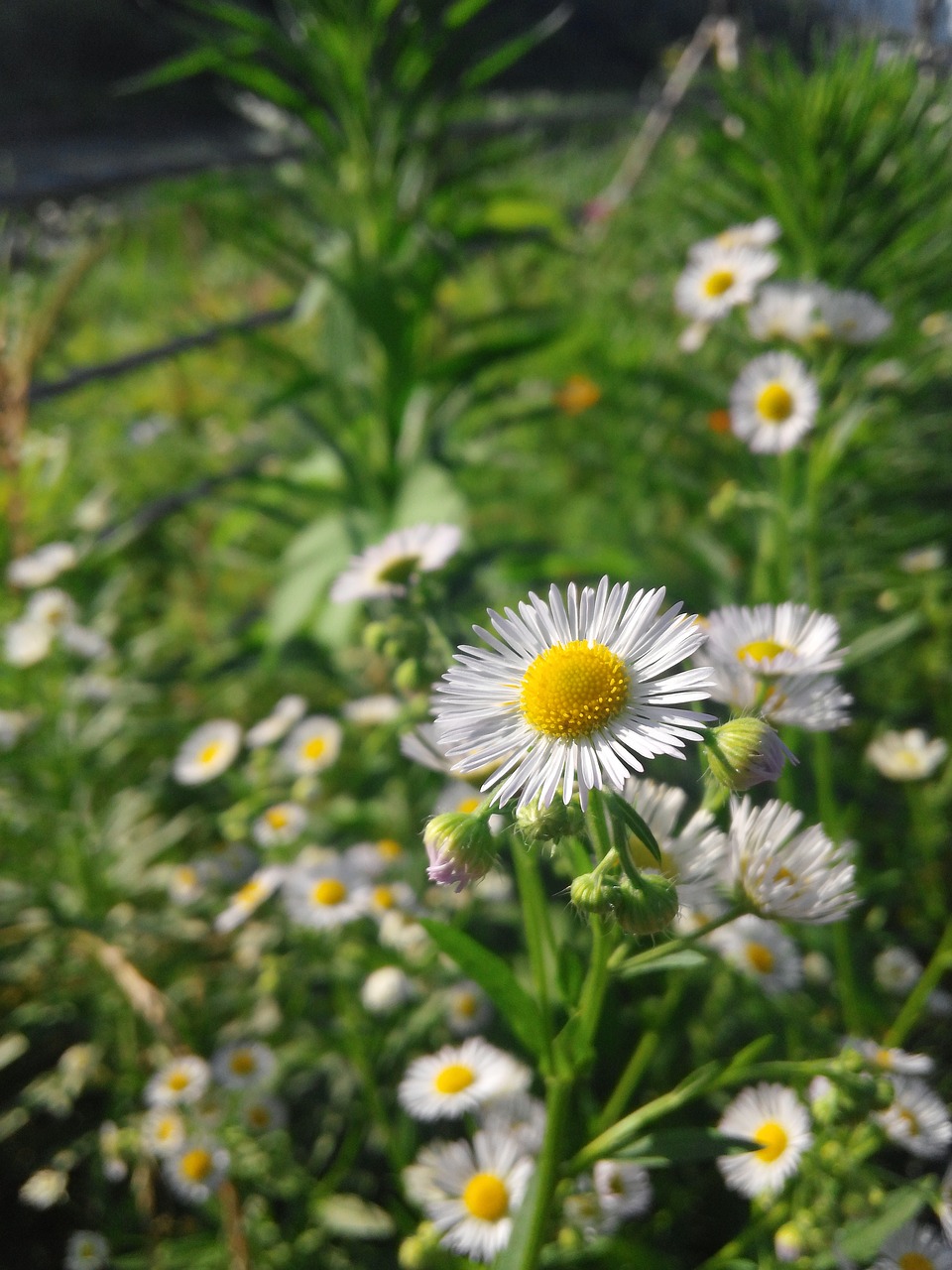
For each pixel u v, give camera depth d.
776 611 0.10
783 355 0.18
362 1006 0.18
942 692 0.23
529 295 0.42
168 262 0.55
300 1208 0.16
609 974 0.10
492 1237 0.12
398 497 0.27
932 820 0.20
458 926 0.17
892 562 0.24
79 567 0.25
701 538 0.23
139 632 0.30
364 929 0.18
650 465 0.27
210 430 0.40
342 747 0.25
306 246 0.29
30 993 0.21
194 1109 0.16
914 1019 0.15
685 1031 0.17
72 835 0.21
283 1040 0.19
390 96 0.26
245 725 0.27
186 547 0.33
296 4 0.25
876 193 0.23
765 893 0.09
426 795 0.22
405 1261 0.13
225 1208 0.15
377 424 0.28
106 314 0.53
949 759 0.21
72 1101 0.20
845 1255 0.11
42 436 0.31
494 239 0.29
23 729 0.21
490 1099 0.13
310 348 0.44
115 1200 0.18
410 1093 0.13
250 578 0.34
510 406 0.32
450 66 0.26
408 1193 0.15
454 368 0.28
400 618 0.14
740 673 0.10
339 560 0.26
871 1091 0.10
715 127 0.25
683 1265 0.15
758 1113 0.12
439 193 0.27
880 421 0.23
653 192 0.44
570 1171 0.10
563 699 0.08
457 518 0.25
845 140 0.23
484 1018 0.17
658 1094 0.16
